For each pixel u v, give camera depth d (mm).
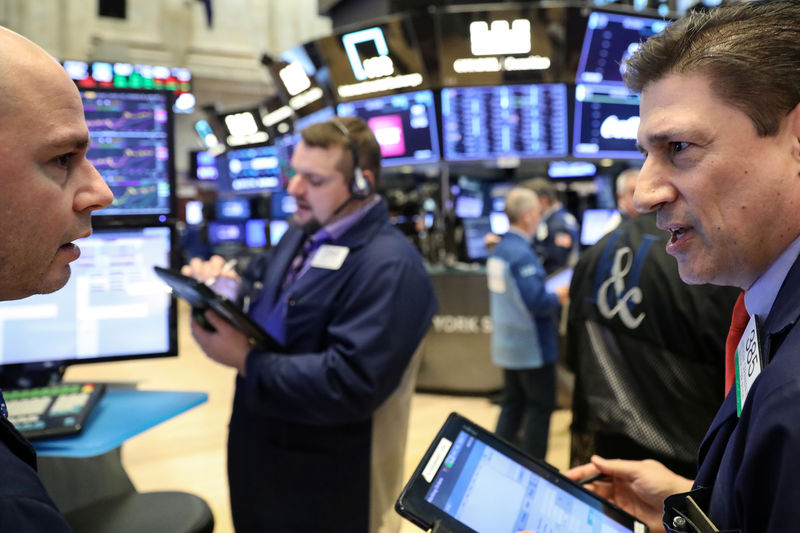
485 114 3770
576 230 4637
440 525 708
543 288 2984
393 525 1590
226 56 8422
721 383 1300
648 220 1480
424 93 3756
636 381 1388
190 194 10227
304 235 1786
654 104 579
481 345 4344
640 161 4184
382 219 1587
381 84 3793
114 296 1545
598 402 1438
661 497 881
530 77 3623
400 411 1599
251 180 5789
